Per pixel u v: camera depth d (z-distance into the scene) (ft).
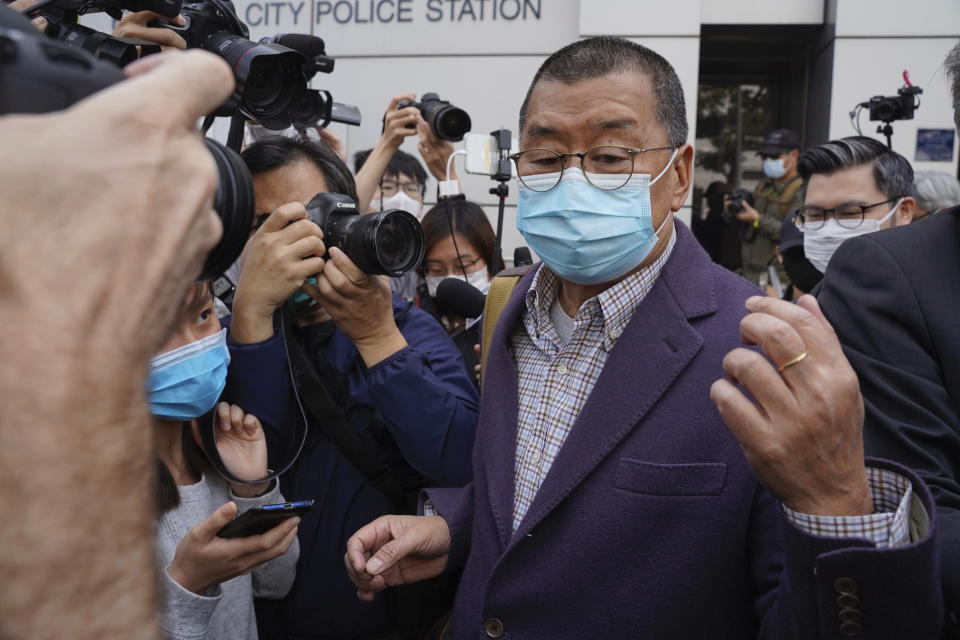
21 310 1.32
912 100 10.57
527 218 4.60
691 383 3.96
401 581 4.75
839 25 17.62
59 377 1.32
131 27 5.01
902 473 2.95
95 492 1.36
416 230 5.20
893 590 2.68
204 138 2.85
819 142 18.81
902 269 4.04
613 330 4.38
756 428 2.76
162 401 4.53
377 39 18.60
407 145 18.26
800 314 2.76
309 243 5.14
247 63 4.92
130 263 1.41
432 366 6.01
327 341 5.98
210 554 4.09
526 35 18.30
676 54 17.67
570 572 3.97
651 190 4.40
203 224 1.59
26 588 1.31
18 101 1.48
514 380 4.78
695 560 3.76
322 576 5.54
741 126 22.58
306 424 5.30
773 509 3.68
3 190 1.34
